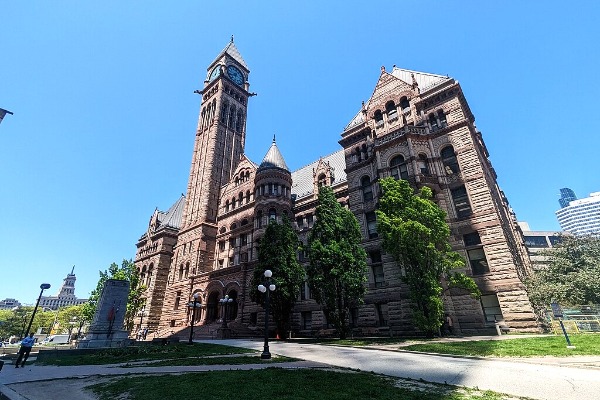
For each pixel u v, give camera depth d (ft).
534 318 80.84
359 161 133.28
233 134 239.91
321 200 105.09
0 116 46.73
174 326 174.81
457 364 42.65
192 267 183.32
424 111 119.75
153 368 48.91
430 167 108.88
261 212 159.33
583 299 98.53
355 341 79.30
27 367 55.72
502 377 34.22
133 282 197.16
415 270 81.87
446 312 88.99
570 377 32.76
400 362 46.16
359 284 91.04
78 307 380.37
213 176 212.43
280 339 103.76
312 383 33.81
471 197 100.78
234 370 43.16
